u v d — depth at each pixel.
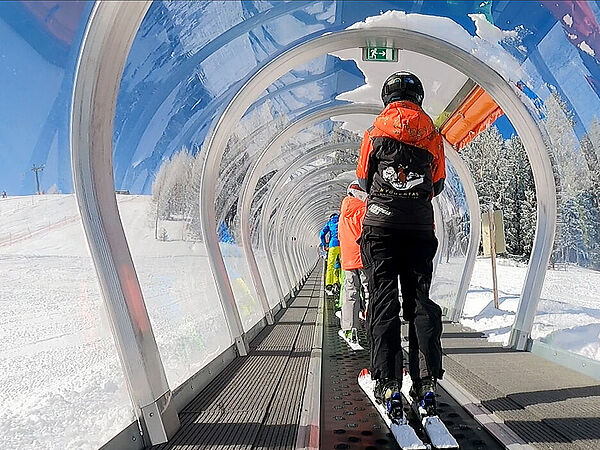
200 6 3.40
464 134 7.57
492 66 5.29
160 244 4.38
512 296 9.68
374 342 3.06
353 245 5.74
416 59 5.93
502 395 3.70
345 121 9.11
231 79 4.96
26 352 2.44
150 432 2.89
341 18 4.91
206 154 5.66
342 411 3.55
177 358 3.99
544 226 5.59
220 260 5.83
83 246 2.96
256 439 2.92
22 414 2.40
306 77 6.38
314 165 14.14
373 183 3.28
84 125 2.85
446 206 10.54
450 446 2.68
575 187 4.94
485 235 8.29
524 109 5.34
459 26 4.91
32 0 2.14
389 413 2.94
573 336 4.88
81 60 2.68
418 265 3.16
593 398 3.57
